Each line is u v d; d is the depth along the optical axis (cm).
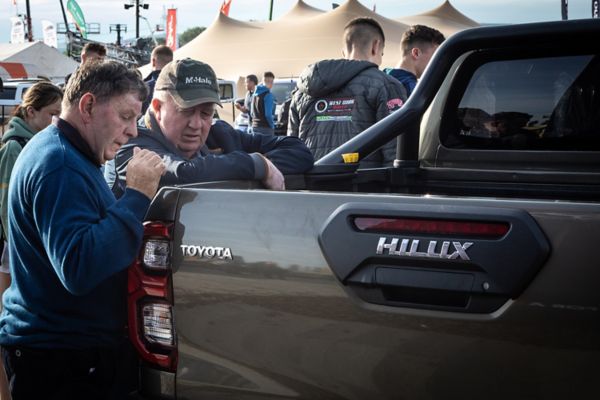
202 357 197
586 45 297
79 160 222
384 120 303
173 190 201
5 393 340
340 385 180
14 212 225
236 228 190
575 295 157
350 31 496
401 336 172
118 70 226
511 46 302
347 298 177
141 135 283
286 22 2894
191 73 280
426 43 524
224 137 322
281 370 187
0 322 236
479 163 328
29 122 394
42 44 2888
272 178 266
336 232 177
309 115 464
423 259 169
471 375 167
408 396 173
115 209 211
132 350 229
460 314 166
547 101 312
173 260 199
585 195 309
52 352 224
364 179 317
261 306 187
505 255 162
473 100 327
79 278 206
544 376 160
